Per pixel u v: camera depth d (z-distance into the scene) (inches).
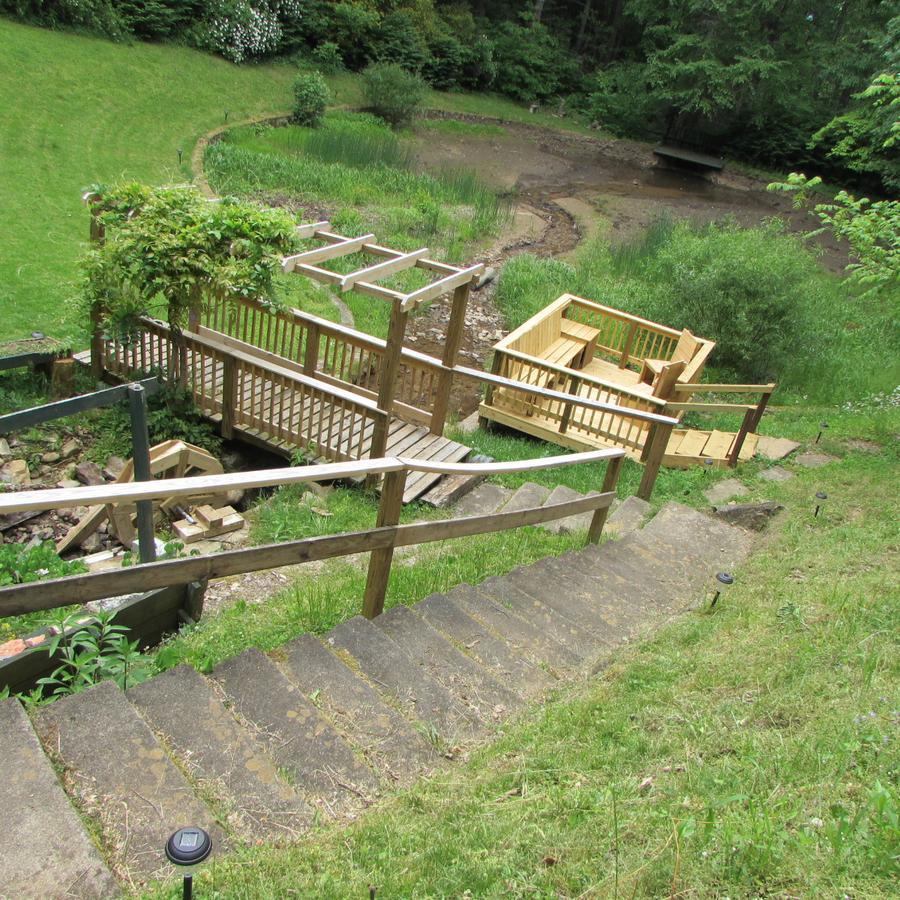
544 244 747.4
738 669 157.0
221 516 263.3
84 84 762.2
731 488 337.4
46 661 137.1
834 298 645.3
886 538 264.2
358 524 270.5
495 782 113.3
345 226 628.4
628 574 231.9
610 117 1360.7
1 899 78.6
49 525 265.7
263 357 343.0
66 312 377.1
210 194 641.0
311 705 122.0
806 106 1227.9
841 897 86.0
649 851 94.3
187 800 96.4
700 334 515.5
